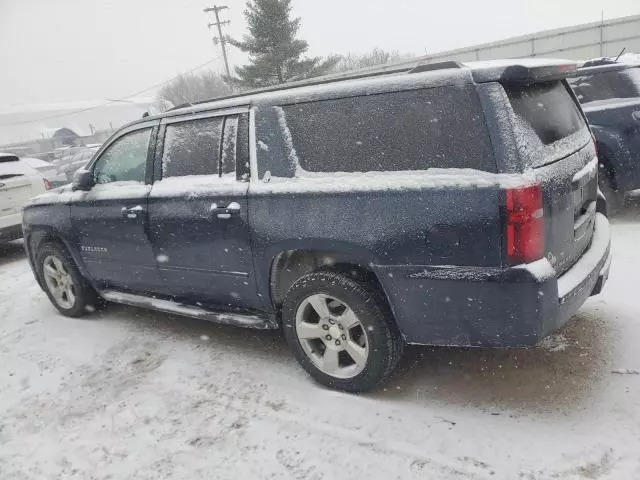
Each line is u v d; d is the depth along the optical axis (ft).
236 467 9.14
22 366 13.98
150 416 10.95
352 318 10.29
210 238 11.96
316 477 8.68
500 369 11.06
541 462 8.36
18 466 9.89
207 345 13.93
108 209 14.20
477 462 8.53
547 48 68.03
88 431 10.69
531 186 8.21
